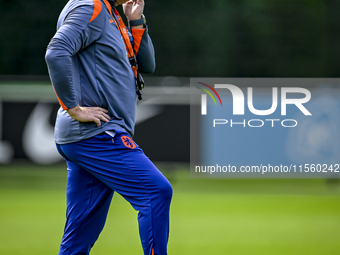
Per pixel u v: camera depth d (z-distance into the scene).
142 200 9.91
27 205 27.11
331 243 18.06
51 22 59.56
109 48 10.14
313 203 28.97
